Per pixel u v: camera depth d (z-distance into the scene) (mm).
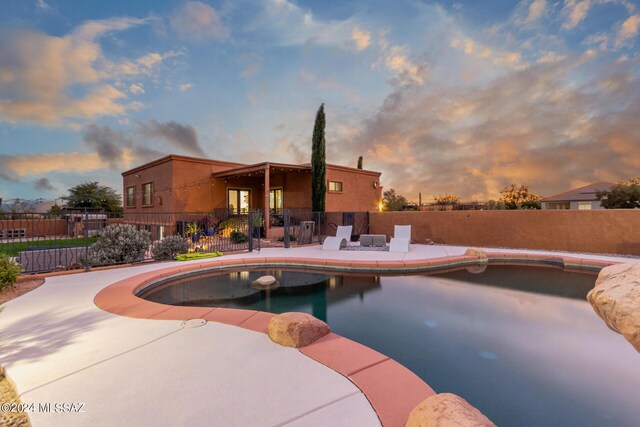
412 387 2049
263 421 1716
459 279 6750
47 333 3088
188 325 3262
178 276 6750
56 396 1993
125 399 1948
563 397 2359
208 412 1805
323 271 7707
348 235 11711
